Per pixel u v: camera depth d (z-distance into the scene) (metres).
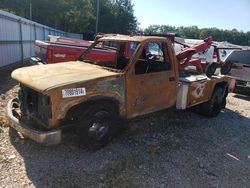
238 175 4.64
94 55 8.11
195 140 5.84
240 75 10.50
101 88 4.59
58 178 4.06
